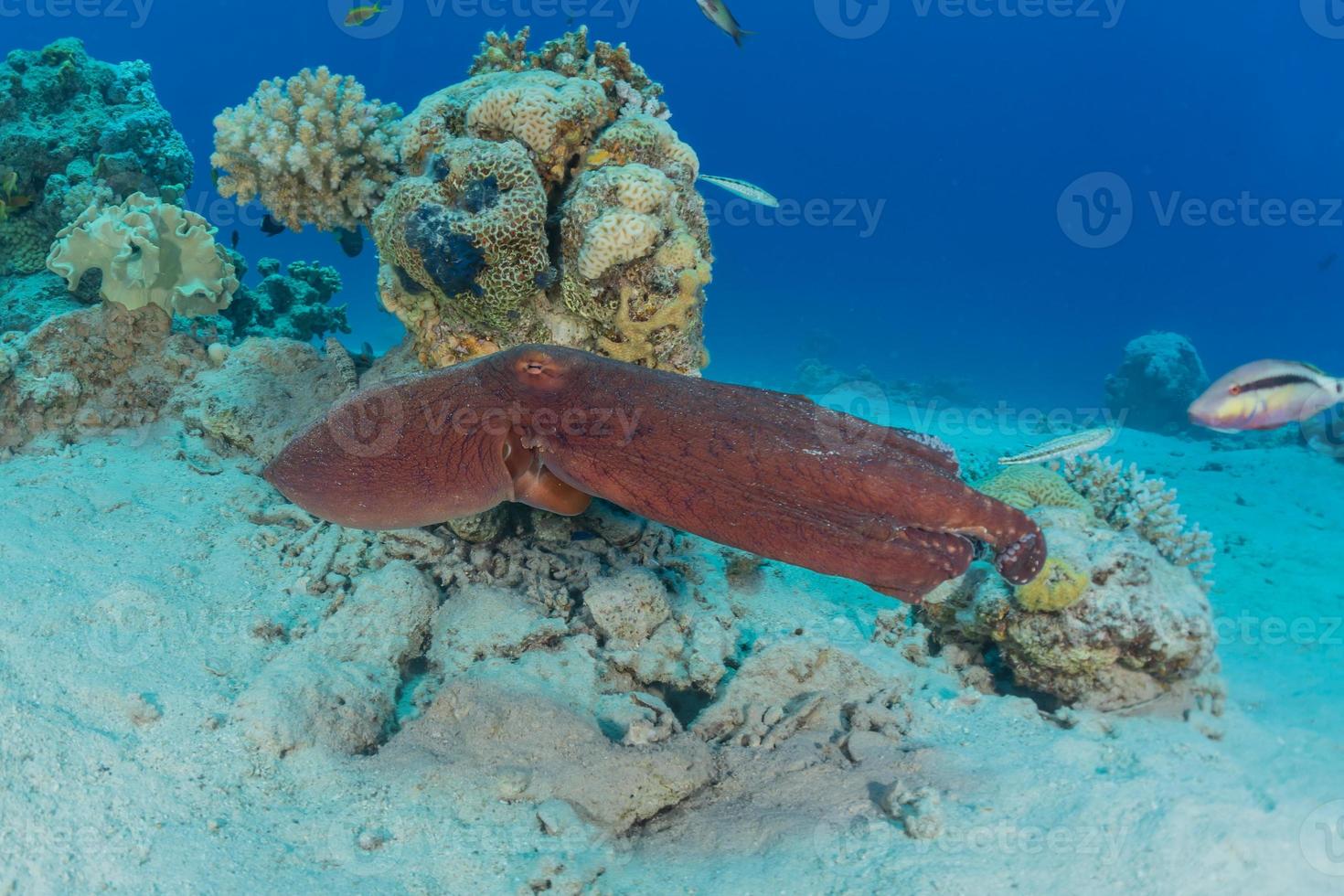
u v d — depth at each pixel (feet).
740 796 13.06
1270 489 36.29
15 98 28.27
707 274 16.15
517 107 16.35
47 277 26.91
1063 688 15.98
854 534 9.99
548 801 12.19
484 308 16.57
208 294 22.08
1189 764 13.38
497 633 15.44
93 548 16.15
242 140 19.66
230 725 12.62
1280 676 17.49
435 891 10.70
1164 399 66.39
